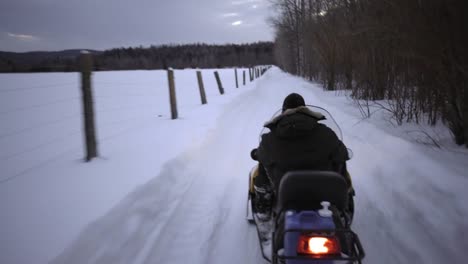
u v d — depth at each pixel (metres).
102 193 4.05
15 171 5.25
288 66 54.16
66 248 2.87
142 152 5.99
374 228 3.55
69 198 3.93
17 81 21.48
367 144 6.14
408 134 6.02
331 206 2.41
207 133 7.72
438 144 5.24
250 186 3.79
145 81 28.25
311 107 3.81
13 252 2.81
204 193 4.70
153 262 3.08
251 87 24.56
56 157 6.00
